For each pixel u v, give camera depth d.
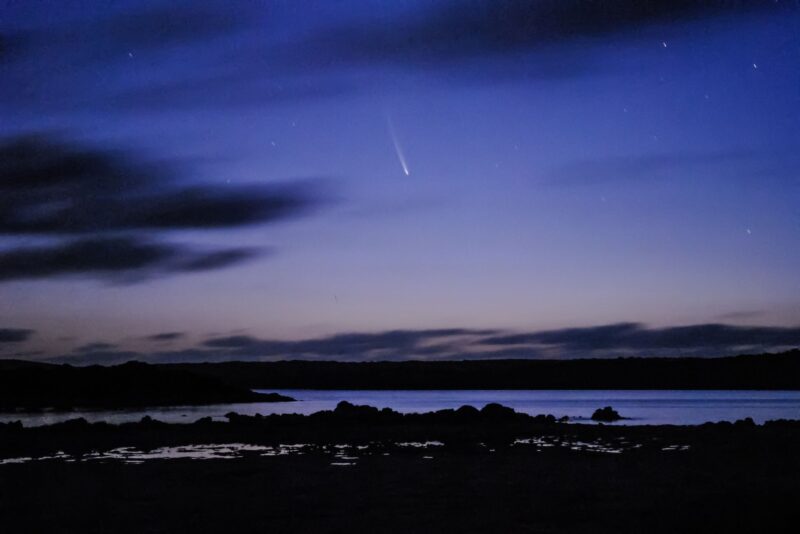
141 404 62.47
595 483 16.52
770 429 29.56
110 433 29.00
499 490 15.70
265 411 52.81
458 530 12.07
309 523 12.70
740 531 11.92
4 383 65.06
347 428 31.09
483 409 36.78
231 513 13.52
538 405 68.31
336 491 15.70
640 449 23.05
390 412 36.25
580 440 25.97
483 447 23.98
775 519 12.71
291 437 27.61
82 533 12.11
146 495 15.34
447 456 21.58
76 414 48.94
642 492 15.36
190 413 50.38
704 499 14.52
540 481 16.86
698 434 27.73
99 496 15.20
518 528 12.17
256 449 23.67
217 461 20.59
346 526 12.45
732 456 21.12
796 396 102.12
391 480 17.09
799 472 18.14
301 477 17.59
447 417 35.31
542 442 25.42
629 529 12.04
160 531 12.23
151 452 23.00
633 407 62.88
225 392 74.88
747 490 15.49
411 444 25.05
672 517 12.91
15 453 22.73
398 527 12.34
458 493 15.37
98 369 72.69
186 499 14.88
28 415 47.91
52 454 22.44
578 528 12.14
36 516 13.38
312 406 62.75
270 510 13.75
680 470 18.50
